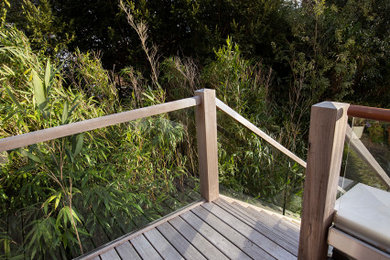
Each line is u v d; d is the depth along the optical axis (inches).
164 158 78.0
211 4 187.2
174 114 75.8
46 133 48.2
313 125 39.5
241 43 183.6
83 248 61.1
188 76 142.6
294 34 180.7
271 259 58.7
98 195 63.0
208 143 74.9
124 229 68.4
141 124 69.6
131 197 70.0
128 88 149.1
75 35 191.0
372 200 42.4
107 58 206.5
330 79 184.2
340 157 40.8
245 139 118.0
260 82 159.0
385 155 38.6
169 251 62.2
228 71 137.5
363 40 172.9
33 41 164.9
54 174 55.2
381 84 183.2
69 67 120.9
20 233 51.2
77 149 56.1
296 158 105.2
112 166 66.9
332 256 48.6
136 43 199.3
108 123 56.4
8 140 43.9
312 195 43.0
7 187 48.9
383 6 176.4
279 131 156.3
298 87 181.9
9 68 84.2
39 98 59.7
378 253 38.5
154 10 194.1
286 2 193.9
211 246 63.3
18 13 173.9
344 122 38.7
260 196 115.5
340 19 177.2
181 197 81.4
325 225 43.8
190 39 196.4
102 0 184.4
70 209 57.4
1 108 75.1
